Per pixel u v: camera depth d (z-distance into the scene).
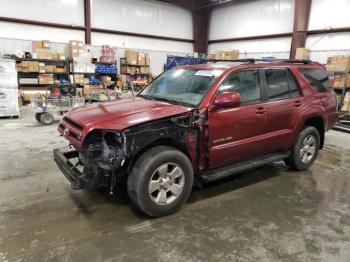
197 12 17.53
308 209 3.22
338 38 11.79
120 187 3.66
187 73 3.75
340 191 3.72
